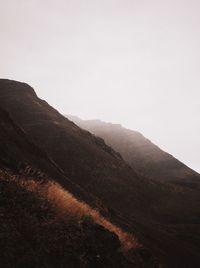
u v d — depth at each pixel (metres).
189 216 55.62
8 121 26.48
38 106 79.94
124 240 9.84
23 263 5.07
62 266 5.79
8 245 5.18
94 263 6.62
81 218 8.10
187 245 37.84
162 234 36.62
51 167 23.97
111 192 53.16
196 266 28.39
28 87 93.56
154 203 58.59
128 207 51.16
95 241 7.21
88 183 52.41
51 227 6.66
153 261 9.91
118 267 7.22
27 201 7.06
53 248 6.04
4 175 7.80
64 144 60.78
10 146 19.25
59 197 8.36
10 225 5.75
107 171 58.62
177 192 71.44
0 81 89.50
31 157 21.84
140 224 35.53
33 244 5.74
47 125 66.88
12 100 77.50
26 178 9.90
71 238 6.73
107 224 10.56
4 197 6.58
